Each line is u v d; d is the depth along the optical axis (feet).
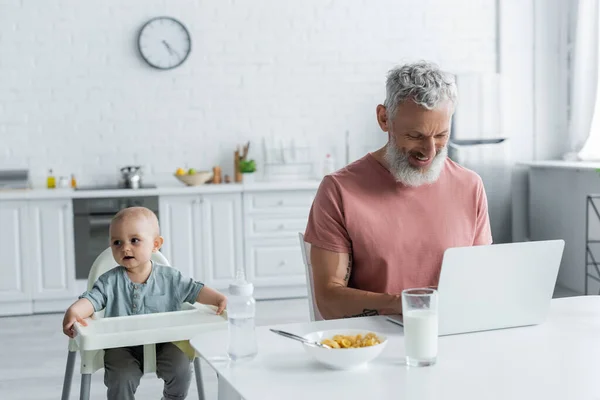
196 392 11.07
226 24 18.60
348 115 19.12
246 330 5.04
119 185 17.70
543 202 18.79
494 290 5.62
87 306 7.25
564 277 18.02
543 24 19.35
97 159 18.42
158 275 7.73
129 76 18.40
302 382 4.57
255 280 17.47
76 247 16.76
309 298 7.49
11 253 16.60
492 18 19.40
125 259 7.52
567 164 16.66
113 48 18.30
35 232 16.63
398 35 19.13
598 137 17.66
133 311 7.60
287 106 18.92
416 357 4.82
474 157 18.31
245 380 4.62
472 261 5.47
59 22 18.10
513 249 5.58
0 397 11.16
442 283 5.45
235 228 17.34
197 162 18.74
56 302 16.92
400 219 6.69
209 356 5.14
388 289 6.69
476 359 4.97
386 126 6.64
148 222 7.66
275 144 18.89
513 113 19.43
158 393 11.10
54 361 13.05
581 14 17.81
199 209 17.19
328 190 6.77
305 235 6.91
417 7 19.15
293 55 18.86
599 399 4.21
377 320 6.00
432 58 19.27
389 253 6.65
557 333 5.59
